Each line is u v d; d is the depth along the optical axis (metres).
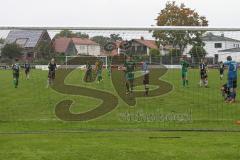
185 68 19.94
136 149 12.86
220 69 21.56
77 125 18.66
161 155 12.09
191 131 16.86
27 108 22.22
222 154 12.16
